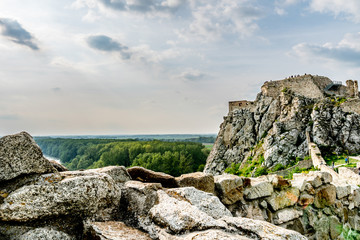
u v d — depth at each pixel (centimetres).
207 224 333
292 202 657
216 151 6081
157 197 407
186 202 385
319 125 4269
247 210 570
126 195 423
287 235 324
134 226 366
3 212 287
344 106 4441
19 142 331
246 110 6016
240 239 303
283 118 4897
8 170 317
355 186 906
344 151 3909
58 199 320
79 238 334
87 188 346
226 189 551
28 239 294
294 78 5412
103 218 366
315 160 3450
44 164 344
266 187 611
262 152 4681
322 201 723
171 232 325
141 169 541
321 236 693
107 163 7912
